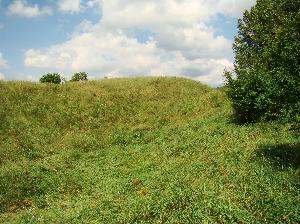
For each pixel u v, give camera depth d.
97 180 17.45
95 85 33.97
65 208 14.54
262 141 17.41
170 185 14.02
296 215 10.05
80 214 13.40
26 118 25.64
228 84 22.86
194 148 19.34
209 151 18.03
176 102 32.38
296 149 15.42
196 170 15.30
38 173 18.20
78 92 31.20
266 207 10.67
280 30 13.22
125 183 16.08
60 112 27.59
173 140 22.27
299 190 11.43
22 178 17.38
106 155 21.66
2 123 24.25
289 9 21.91
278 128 19.19
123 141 24.42
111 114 29.03
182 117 28.89
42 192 16.45
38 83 31.67
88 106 29.33
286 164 13.84
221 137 20.09
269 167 13.66
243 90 21.61
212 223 10.31
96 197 15.20
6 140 22.53
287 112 12.52
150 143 22.97
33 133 24.06
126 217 12.08
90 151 22.83
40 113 26.70
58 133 24.94
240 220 10.22
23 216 13.84
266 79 13.80
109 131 26.39
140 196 13.96
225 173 14.03
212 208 11.04
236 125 22.12
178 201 12.05
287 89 12.43
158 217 11.45
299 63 12.44
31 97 28.50
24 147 22.11
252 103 21.34
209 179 13.77
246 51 26.05
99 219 12.62
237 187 12.33
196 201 11.72
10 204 15.27
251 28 24.97
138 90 34.12
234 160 15.38
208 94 33.31
